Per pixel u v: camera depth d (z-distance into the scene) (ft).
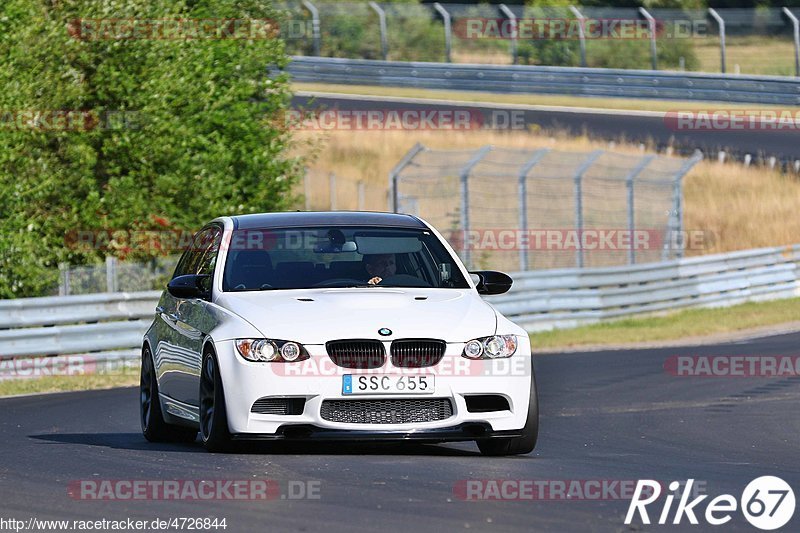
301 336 77.56
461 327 79.41
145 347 99.04
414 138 388.98
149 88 204.13
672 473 77.30
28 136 192.24
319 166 366.02
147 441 96.58
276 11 251.80
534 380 81.92
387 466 74.64
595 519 59.57
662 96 426.10
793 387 144.46
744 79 418.31
